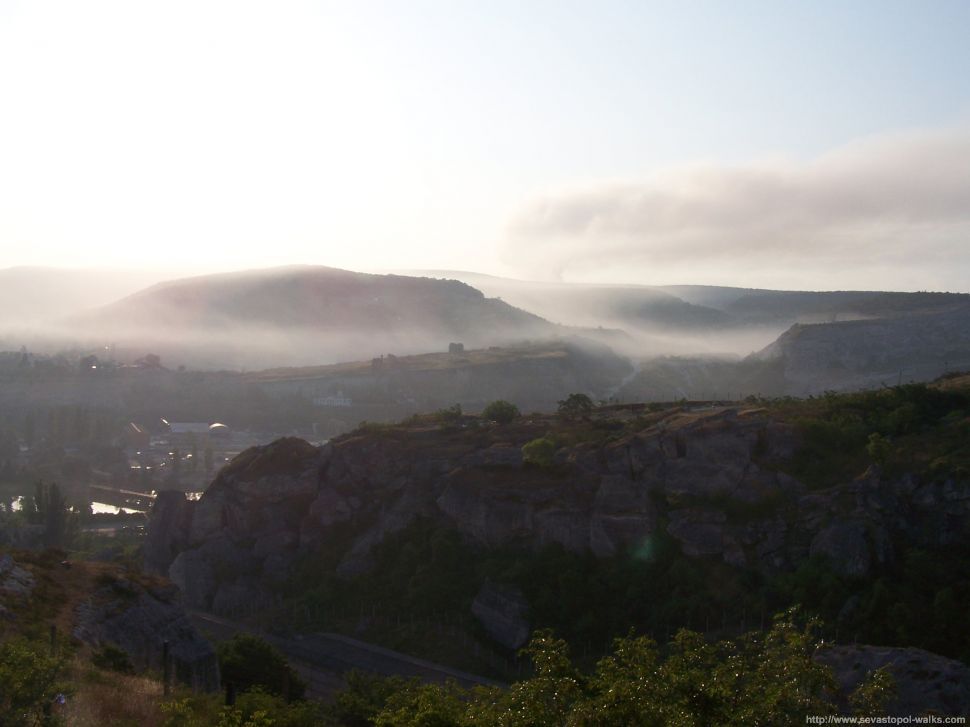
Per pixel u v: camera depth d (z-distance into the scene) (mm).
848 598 65250
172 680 45812
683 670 28469
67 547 112188
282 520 94250
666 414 94688
